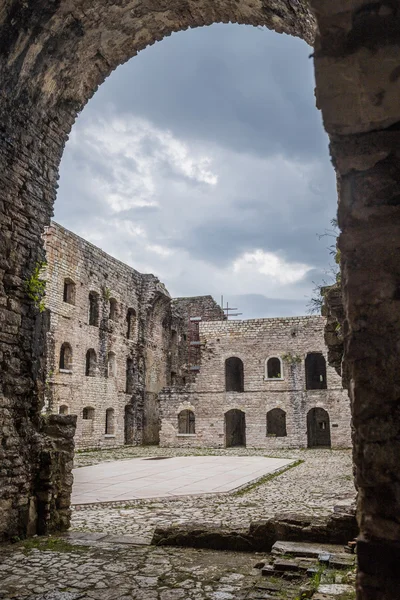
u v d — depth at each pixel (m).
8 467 7.41
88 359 30.89
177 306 44.69
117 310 33.84
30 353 8.19
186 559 6.52
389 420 2.91
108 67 9.14
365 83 3.19
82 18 7.79
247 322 35.62
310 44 7.85
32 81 8.09
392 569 2.78
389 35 3.15
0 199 7.73
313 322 34.47
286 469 19.08
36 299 8.34
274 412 39.44
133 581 5.64
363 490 2.94
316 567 5.82
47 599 5.07
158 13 8.31
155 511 10.31
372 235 3.12
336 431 32.56
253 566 6.23
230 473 17.09
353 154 3.23
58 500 8.24
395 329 2.98
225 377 35.53
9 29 7.26
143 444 35.84
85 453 27.52
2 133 7.80
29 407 8.05
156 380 38.66
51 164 8.91
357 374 3.01
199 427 34.56
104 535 7.82
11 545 7.14
